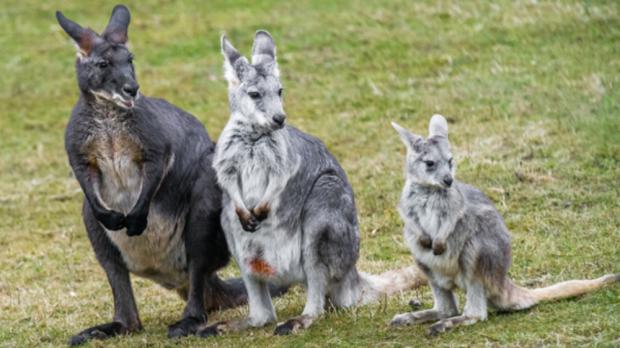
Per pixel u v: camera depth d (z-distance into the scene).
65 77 33.75
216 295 17.31
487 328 13.51
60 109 31.73
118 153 15.66
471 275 13.77
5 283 20.22
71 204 25.02
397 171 23.38
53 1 39.78
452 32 31.91
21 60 35.06
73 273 20.52
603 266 16.20
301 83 30.27
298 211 15.21
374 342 13.73
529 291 14.27
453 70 29.33
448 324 13.67
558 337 12.87
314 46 32.56
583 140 22.77
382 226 20.53
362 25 33.56
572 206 19.70
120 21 16.03
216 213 15.94
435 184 13.48
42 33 37.06
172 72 32.56
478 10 33.03
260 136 14.88
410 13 33.91
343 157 25.03
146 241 16.16
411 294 16.27
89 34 15.61
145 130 15.59
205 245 16.02
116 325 15.98
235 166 14.96
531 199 20.38
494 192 20.92
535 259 17.11
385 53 31.38
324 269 15.20
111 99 15.32
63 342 15.93
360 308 15.52
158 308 17.97
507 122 24.84
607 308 13.69
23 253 22.02
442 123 14.44
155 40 35.00
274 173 14.84
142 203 15.40
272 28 34.31
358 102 28.41
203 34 34.97
